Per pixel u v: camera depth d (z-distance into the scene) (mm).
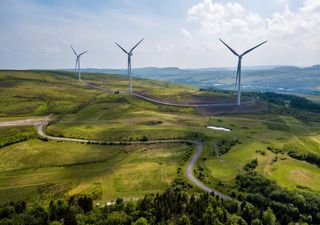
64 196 119625
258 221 92875
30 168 153125
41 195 121688
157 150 181750
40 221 91625
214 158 160625
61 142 197875
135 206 100062
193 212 97125
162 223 90562
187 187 126562
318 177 133375
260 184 121875
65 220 89875
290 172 137375
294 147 178625
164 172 144500
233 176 134500
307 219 100688
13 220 90750
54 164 158500
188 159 163375
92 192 121938
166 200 102062
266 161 153125
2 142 189875
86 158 167875
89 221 90688
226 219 94562
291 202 107062
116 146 190625
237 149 172750
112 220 89312
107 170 149750
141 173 144125
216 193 120875
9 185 132125
